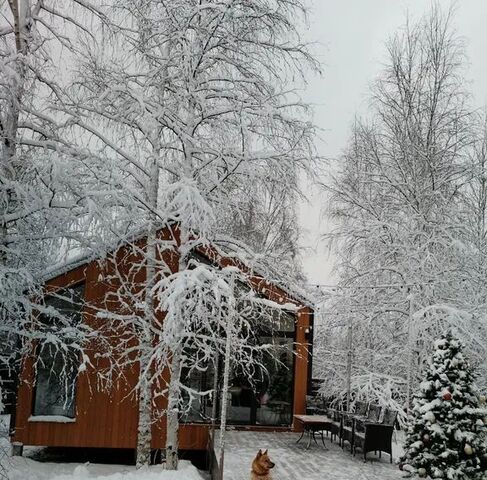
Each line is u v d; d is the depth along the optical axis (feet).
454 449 31.68
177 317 31.71
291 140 35.55
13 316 32.83
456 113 60.39
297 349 45.68
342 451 42.34
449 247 53.67
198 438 42.50
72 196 32.35
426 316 48.96
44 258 34.50
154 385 41.73
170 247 37.70
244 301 36.99
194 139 36.40
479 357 47.01
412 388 50.80
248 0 34.76
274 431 49.93
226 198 37.35
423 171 58.29
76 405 41.11
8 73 29.35
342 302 54.03
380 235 55.67
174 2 34.73
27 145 33.24
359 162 62.28
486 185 68.54
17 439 40.37
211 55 36.47
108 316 36.91
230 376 47.21
